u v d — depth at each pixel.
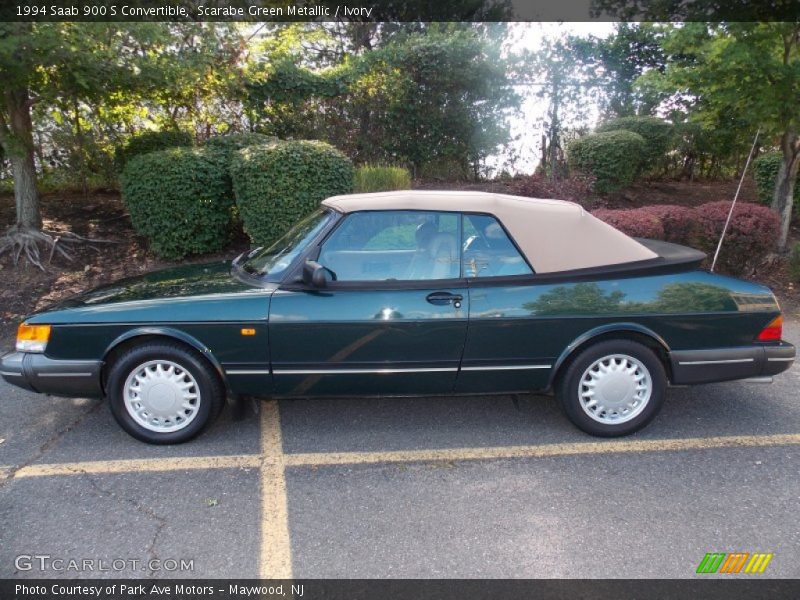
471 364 3.84
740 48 6.86
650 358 3.90
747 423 4.23
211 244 8.28
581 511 3.21
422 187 11.38
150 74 7.49
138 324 3.73
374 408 4.50
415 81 11.57
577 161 11.02
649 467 3.64
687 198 11.72
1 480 3.52
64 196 10.82
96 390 3.85
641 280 3.91
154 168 7.75
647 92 12.23
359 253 3.88
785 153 8.40
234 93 10.49
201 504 3.28
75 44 6.55
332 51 14.75
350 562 2.82
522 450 3.87
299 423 4.26
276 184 7.50
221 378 3.86
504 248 3.87
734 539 2.97
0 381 5.00
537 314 3.78
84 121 10.08
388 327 3.74
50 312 3.84
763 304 3.94
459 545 2.94
